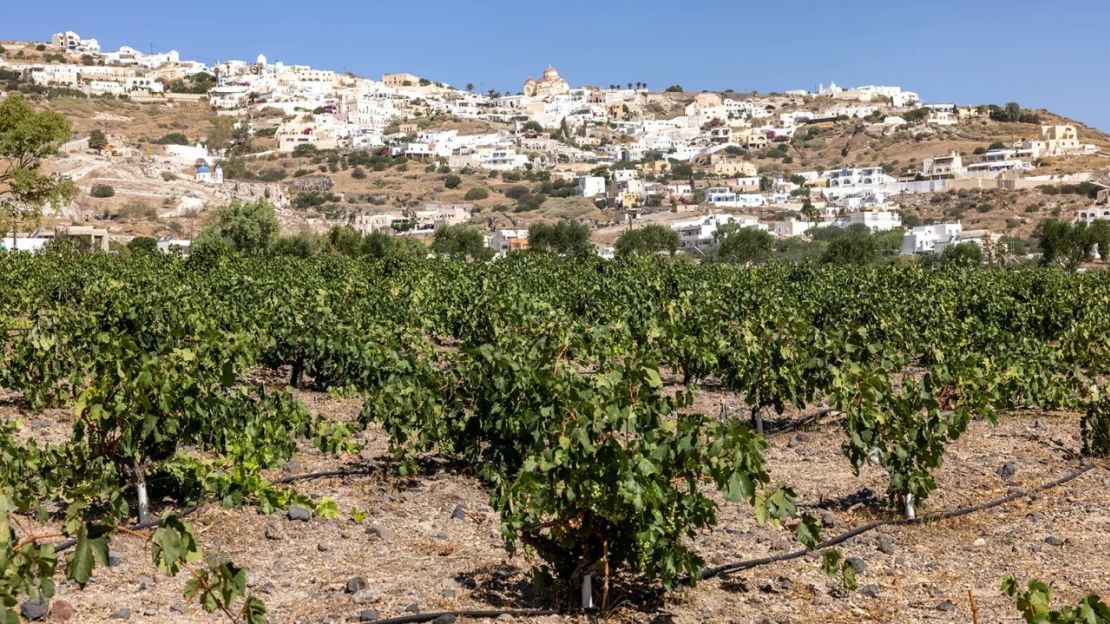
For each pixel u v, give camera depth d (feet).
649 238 332.19
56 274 106.42
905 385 37.52
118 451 31.19
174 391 31.86
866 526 31.96
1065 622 18.98
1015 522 32.89
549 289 98.22
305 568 27.66
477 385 38.04
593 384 30.30
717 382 63.57
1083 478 38.32
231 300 71.61
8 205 169.58
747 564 28.19
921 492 32.35
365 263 161.99
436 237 303.68
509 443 36.37
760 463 23.48
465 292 84.07
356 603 24.98
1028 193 594.24
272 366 57.62
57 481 28.07
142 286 87.04
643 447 24.57
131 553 28.02
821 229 456.45
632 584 26.78
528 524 24.98
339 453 41.04
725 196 609.83
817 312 82.38
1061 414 51.29
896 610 25.31
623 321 59.67
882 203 622.95
